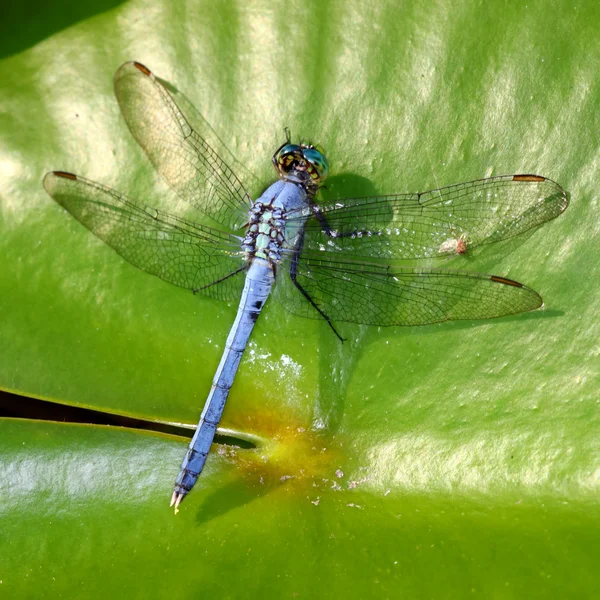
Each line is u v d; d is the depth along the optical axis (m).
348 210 0.49
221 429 0.49
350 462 0.49
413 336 0.49
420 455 0.48
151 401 0.49
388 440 0.49
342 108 0.49
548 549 0.48
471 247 0.49
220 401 0.49
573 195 0.48
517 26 0.49
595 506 0.48
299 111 0.49
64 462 0.49
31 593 0.48
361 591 0.48
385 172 0.49
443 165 0.49
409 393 0.49
